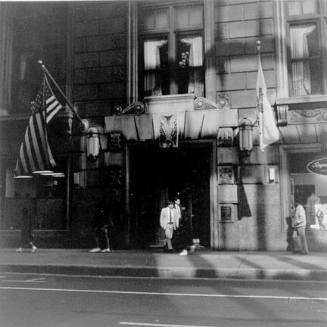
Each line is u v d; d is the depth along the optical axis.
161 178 15.32
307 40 14.25
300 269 9.42
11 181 16.17
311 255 12.18
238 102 14.16
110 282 9.12
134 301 6.95
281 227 13.41
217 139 14.08
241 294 7.54
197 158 15.09
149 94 15.38
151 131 14.59
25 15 16.84
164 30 15.34
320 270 9.29
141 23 15.63
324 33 14.00
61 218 15.51
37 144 13.72
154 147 14.75
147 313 6.05
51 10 16.58
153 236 15.16
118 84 15.33
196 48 15.14
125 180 14.76
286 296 7.32
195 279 9.48
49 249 14.88
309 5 14.28
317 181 13.57
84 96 15.59
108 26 15.66
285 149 13.64
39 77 16.45
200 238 14.60
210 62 14.51
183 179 15.13
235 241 13.66
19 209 16.02
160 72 15.36
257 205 13.62
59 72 16.19
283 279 9.36
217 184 14.00
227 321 5.54
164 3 15.38
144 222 15.25
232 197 13.79
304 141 13.45
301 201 13.64
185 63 15.17
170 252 13.41
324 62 13.88
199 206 14.80
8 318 5.75
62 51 16.25
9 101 16.52
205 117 14.16
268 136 12.42
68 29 16.00
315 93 14.01
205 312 6.10
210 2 14.74
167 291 7.91
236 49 14.38
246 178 13.79
